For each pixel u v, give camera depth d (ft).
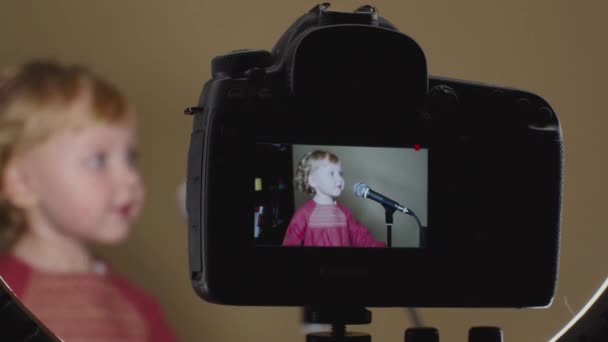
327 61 2.60
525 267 2.82
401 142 2.68
